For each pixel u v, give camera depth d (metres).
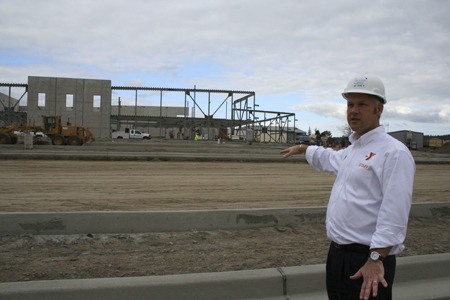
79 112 53.62
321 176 16.56
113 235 6.13
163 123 64.69
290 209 7.20
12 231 5.89
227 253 5.60
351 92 2.84
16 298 3.72
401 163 2.61
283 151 3.75
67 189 11.14
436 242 6.52
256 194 11.33
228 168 18.66
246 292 4.25
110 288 3.91
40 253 5.30
